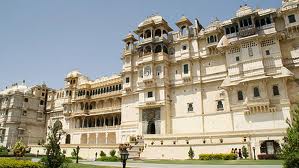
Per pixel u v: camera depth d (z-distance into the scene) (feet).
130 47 258.78
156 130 212.64
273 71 172.24
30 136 341.82
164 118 211.20
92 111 290.35
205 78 211.00
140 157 181.98
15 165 72.33
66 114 306.35
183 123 211.00
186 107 213.46
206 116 201.36
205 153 162.40
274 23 181.68
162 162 134.82
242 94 182.70
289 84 173.99
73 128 295.69
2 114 346.95
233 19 191.72
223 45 194.90
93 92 299.99
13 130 329.31
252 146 152.25
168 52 235.81
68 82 320.29
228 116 189.06
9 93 349.61
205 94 208.13
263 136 150.51
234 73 186.60
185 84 216.95
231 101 187.11
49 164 70.03
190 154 161.99
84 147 234.17
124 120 247.50
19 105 342.64
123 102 254.68
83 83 303.68
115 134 254.27
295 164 47.85
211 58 211.82
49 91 371.97
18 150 152.87
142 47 241.76
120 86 276.21
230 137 160.15
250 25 185.37
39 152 269.03
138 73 238.27
